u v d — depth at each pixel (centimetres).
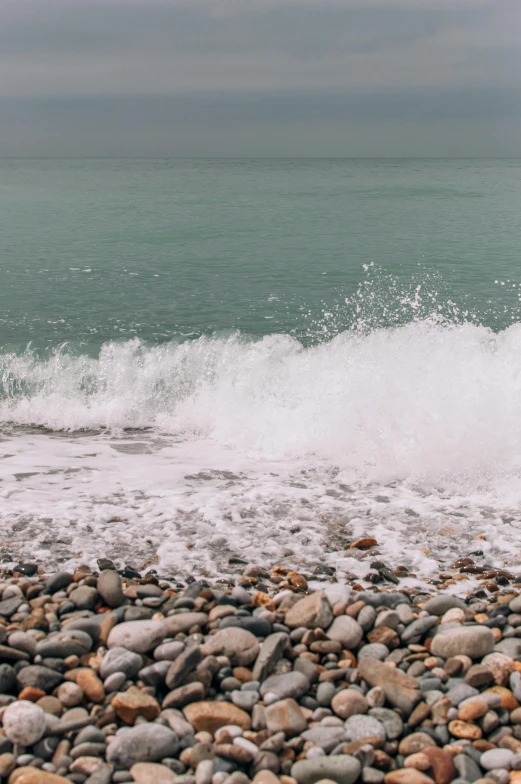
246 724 302
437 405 743
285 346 1003
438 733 302
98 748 286
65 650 337
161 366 970
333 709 314
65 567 456
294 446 744
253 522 550
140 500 596
